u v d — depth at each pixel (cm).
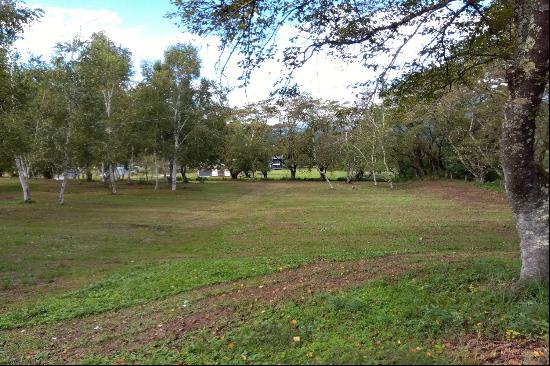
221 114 4422
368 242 1408
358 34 749
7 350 613
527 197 603
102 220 2169
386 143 4691
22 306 847
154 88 4050
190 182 6131
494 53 844
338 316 587
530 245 604
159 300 809
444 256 930
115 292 888
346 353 469
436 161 5134
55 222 2073
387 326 552
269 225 1933
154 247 1480
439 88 912
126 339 607
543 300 557
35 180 5819
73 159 3005
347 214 2267
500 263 761
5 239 1581
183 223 2088
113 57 3569
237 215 2392
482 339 506
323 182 6006
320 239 1513
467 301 595
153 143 4156
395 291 660
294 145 6266
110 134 3497
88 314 766
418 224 1767
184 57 4072
